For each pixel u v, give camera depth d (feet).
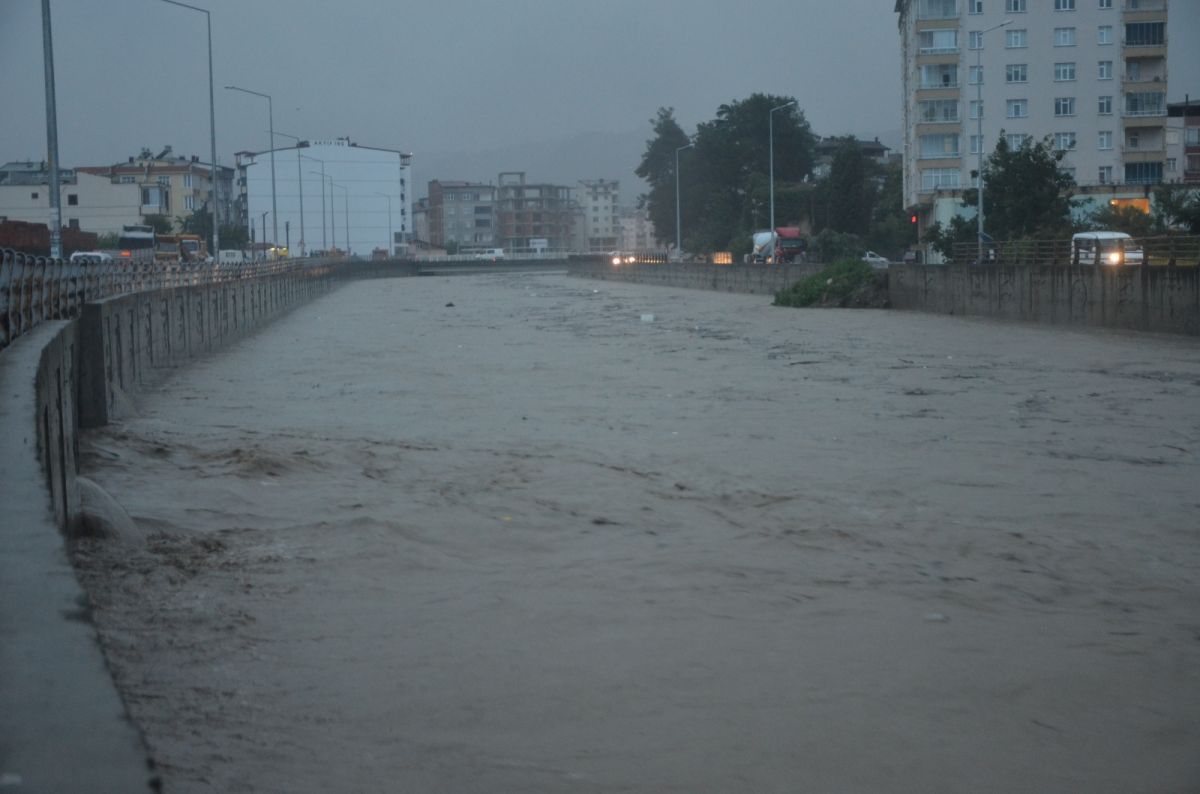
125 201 362.12
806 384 85.81
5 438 19.83
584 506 42.73
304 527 38.52
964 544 37.60
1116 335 123.34
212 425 64.23
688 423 65.57
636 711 22.58
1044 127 268.82
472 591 31.30
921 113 271.28
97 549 33.50
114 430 59.06
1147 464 52.80
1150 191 244.83
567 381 89.10
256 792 17.98
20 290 49.83
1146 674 25.40
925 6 269.03
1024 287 147.84
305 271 246.27
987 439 59.77
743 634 27.78
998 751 21.15
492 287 336.29
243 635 26.48
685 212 412.16
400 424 65.26
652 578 32.96
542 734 21.27
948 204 265.34
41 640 9.07
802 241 276.62
